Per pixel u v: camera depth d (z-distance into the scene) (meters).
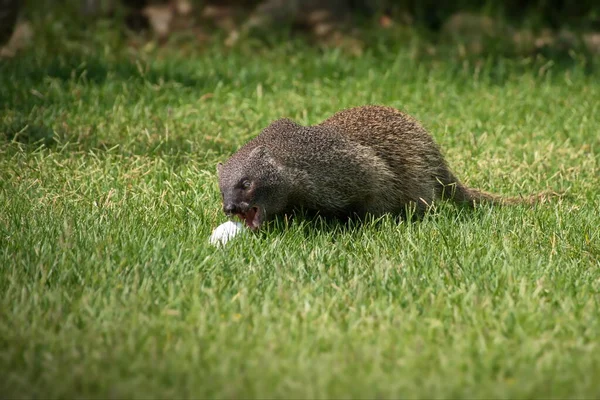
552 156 14.14
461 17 23.61
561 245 9.98
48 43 20.81
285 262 9.27
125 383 6.52
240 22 23.14
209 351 7.04
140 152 13.80
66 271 8.70
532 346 7.20
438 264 9.21
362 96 17.84
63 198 11.36
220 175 10.40
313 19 23.02
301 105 16.97
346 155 10.78
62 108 16.14
